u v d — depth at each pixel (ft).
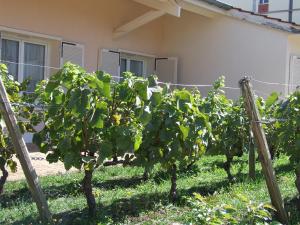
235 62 33.63
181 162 14.76
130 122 12.94
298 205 15.02
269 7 50.24
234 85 33.63
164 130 13.84
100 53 30.60
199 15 34.73
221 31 34.09
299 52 33.40
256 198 15.37
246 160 24.23
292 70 32.50
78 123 12.10
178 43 35.55
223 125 18.29
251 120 13.46
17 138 11.26
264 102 19.11
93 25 30.14
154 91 12.90
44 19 27.07
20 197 14.88
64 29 28.27
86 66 29.76
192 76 35.12
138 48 33.83
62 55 28.14
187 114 14.21
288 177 20.10
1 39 25.55
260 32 32.78
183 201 15.06
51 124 13.25
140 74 35.01
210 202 12.65
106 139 12.67
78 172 19.30
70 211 13.34
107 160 14.34
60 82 11.96
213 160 23.85
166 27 35.91
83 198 15.15
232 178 19.01
